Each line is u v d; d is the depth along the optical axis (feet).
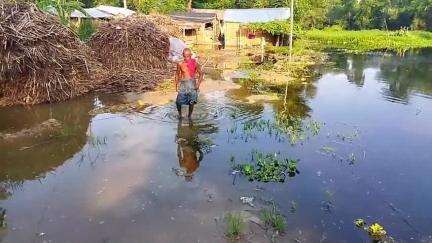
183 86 33.86
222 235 18.45
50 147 28.84
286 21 91.35
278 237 18.35
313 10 147.64
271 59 71.77
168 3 122.31
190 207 20.81
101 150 28.27
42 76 39.01
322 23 159.53
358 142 30.66
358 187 23.36
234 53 79.92
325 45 106.93
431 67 70.13
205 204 21.12
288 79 53.93
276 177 24.20
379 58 81.92
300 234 18.62
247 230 18.85
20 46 36.55
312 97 44.57
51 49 39.01
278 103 41.24
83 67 44.29
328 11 174.40
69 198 21.77
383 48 103.35
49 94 39.32
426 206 21.47
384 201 21.85
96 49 54.95
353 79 56.39
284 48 89.30
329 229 19.07
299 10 109.91
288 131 32.17
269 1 135.85
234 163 26.25
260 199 21.74
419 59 81.51
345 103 42.47
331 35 132.98
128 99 41.22
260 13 98.89
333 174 24.97
